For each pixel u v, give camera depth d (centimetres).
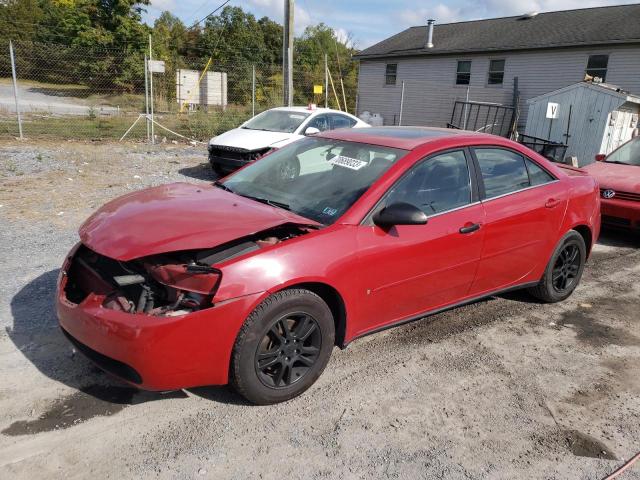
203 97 2833
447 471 259
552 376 354
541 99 1797
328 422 291
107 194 805
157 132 1656
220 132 1712
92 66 2855
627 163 820
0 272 470
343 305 317
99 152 1251
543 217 427
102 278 300
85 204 738
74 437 266
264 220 304
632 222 697
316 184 363
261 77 2562
